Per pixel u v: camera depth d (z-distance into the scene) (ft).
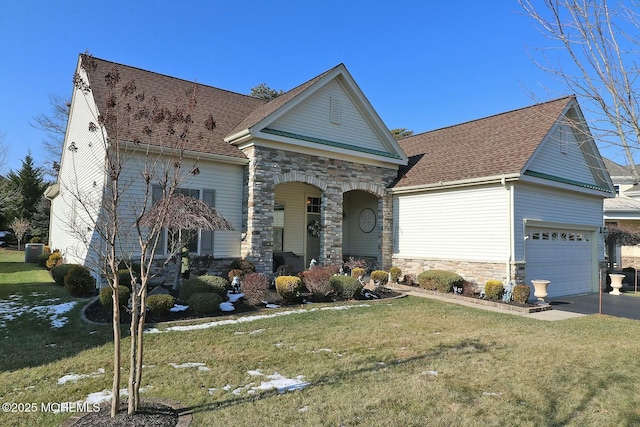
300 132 47.03
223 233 43.62
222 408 14.58
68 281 35.58
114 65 50.75
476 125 58.80
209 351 21.65
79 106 53.88
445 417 14.03
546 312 36.94
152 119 15.88
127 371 18.40
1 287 40.83
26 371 18.29
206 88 56.90
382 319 30.55
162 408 14.44
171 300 29.09
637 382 17.76
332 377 17.90
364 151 51.44
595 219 54.13
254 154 43.42
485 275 42.96
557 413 14.57
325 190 48.75
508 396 15.99
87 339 23.32
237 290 37.55
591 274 53.88
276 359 20.44
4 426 13.20
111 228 15.88
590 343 24.66
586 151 51.34
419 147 62.64
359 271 47.11
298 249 58.29
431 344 23.67
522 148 44.42
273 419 13.70
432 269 48.11
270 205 44.29
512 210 41.19
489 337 25.67
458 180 45.11
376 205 59.72
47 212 99.96
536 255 45.42
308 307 34.45
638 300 45.78
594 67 14.38
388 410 14.55
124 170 36.47
